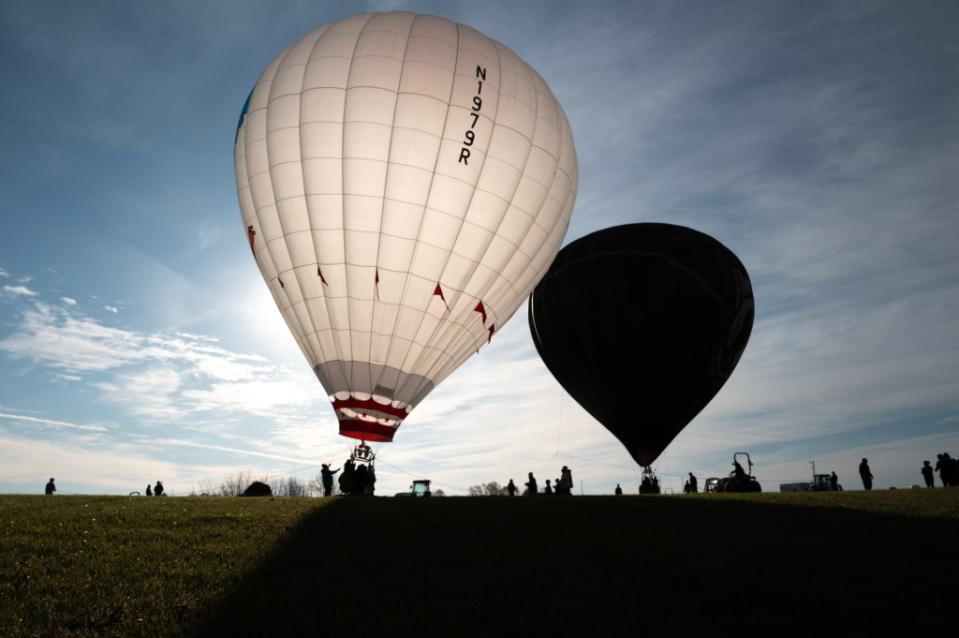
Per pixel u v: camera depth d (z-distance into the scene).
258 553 11.10
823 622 8.54
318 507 15.80
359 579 9.94
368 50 24.11
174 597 8.99
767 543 12.33
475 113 23.88
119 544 11.48
